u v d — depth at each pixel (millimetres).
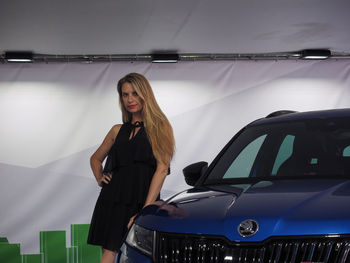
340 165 3271
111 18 6133
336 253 2340
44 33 6645
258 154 3744
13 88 7816
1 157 7738
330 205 2502
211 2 5723
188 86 8008
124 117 4070
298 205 2559
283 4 5879
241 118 8039
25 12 5840
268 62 8125
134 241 2889
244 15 6203
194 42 7270
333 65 8188
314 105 8148
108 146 4148
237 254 2475
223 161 3729
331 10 6109
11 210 7688
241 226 2514
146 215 2953
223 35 6992
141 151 3869
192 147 7957
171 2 5680
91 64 7910
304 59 8148
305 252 2381
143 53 7793
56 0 5492
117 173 3916
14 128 7781
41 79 7852
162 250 2709
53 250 7688
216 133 8000
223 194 3014
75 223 7730
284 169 3408
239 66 8094
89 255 7699
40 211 7715
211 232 2576
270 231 2447
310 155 3428
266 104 8086
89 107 7863
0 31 6523
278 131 3777
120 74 7938
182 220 2719
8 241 7648
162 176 3844
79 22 6242
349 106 8188
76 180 7785
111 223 3861
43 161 7777
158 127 3865
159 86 7992
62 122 7828
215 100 8031
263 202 2674
